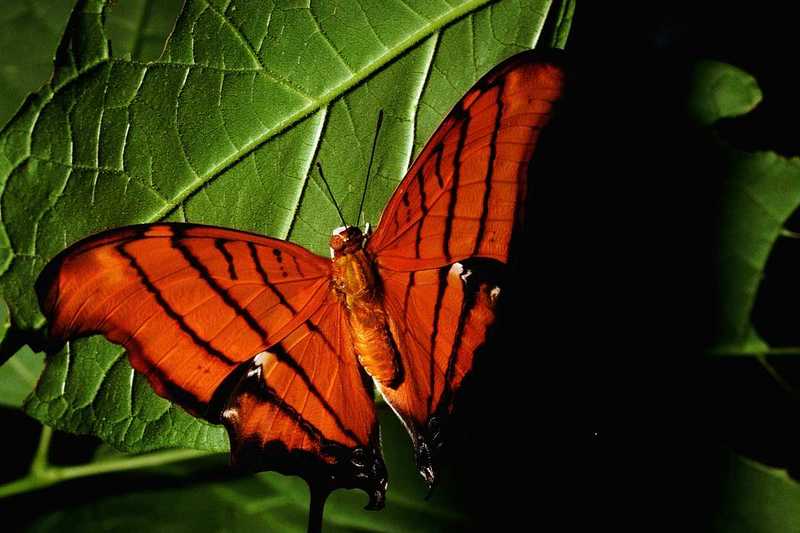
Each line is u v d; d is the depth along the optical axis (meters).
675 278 0.34
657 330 0.34
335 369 0.33
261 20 0.32
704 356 0.34
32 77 0.36
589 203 0.34
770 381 0.34
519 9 0.32
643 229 0.34
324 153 0.32
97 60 0.32
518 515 0.34
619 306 0.34
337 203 0.33
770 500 0.34
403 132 0.33
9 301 0.32
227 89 0.32
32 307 0.32
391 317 0.33
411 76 0.32
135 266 0.31
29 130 0.32
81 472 0.35
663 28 0.35
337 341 0.33
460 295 0.33
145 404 0.32
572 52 0.33
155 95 0.32
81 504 0.35
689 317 0.34
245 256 0.32
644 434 0.34
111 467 0.35
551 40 0.32
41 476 0.35
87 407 0.32
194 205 0.32
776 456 0.34
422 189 0.32
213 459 0.35
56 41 0.36
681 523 0.34
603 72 0.33
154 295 0.31
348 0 0.32
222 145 0.32
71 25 0.31
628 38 0.34
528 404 0.34
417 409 0.33
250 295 0.32
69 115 0.32
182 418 0.32
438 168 0.31
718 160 0.34
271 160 0.32
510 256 0.33
